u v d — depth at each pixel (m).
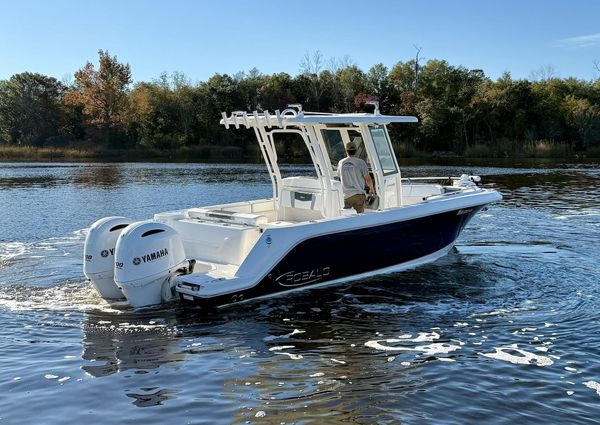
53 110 67.81
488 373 5.16
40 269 8.70
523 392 4.78
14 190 21.58
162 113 65.31
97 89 61.31
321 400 4.63
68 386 4.85
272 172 8.65
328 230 7.32
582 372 5.18
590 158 49.47
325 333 6.17
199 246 7.62
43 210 15.97
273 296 7.31
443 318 6.68
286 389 4.84
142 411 4.44
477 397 4.69
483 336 6.11
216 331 6.18
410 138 61.78
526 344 5.87
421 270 8.80
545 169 33.56
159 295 6.79
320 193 8.13
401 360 5.46
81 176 29.17
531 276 8.54
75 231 12.43
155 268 6.62
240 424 4.25
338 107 65.94
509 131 62.19
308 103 67.19
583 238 11.56
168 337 5.99
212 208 8.30
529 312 6.90
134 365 5.29
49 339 5.88
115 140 62.50
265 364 5.35
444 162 42.59
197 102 64.88
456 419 4.33
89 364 5.30
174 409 4.48
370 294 7.58
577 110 61.47
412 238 8.59
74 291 7.50
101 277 6.85
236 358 5.48
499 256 9.84
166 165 40.44
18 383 4.89
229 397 4.68
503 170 32.69
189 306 6.84
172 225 7.88
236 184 24.61
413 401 4.62
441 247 9.37
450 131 61.81
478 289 7.85
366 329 6.31
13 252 10.00
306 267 7.41
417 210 8.36
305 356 5.54
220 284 6.60
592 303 7.24
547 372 5.18
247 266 6.88
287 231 7.07
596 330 6.27
